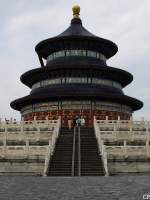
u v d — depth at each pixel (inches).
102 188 1397.6
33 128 2829.7
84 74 4175.7
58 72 4163.4
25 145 2498.8
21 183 1600.6
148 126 2792.8
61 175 2025.1
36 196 1202.6
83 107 3991.1
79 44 4421.8
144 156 2274.9
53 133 2444.6
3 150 2326.5
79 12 4783.5
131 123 2802.7
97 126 2620.6
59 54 4475.9
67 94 3939.5
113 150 2263.8
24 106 4340.6
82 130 2753.4
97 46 4466.0
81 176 1968.5
